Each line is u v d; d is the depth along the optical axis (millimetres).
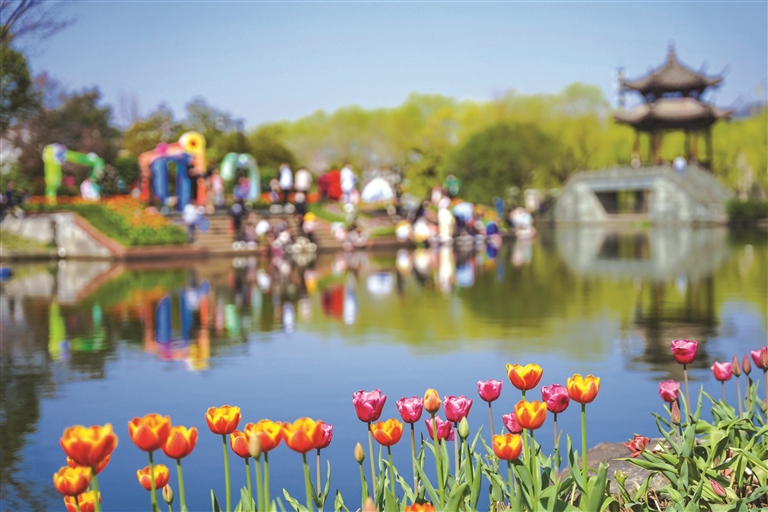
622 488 3586
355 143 96438
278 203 44219
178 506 5340
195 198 42812
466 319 13641
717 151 66125
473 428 6727
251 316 14508
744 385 8273
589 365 9531
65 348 11391
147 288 19750
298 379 9039
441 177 66688
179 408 7824
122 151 66188
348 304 16047
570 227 60906
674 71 60312
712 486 3414
